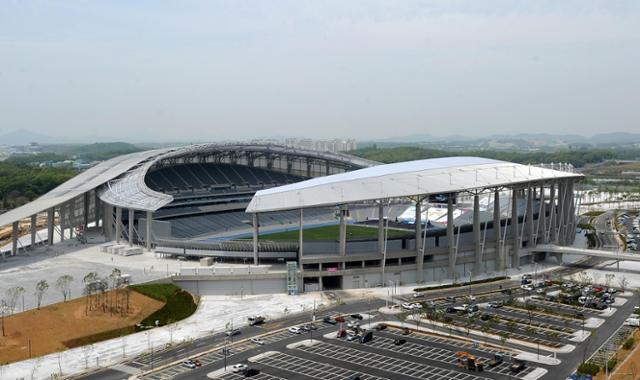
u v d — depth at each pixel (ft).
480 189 612.29
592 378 324.60
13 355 369.50
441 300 502.79
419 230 572.10
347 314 463.83
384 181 579.48
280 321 448.65
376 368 349.20
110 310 446.19
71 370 350.02
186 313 466.70
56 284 492.13
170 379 336.08
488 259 627.87
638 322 421.18
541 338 400.26
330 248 572.51
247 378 336.29
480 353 373.20
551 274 605.31
